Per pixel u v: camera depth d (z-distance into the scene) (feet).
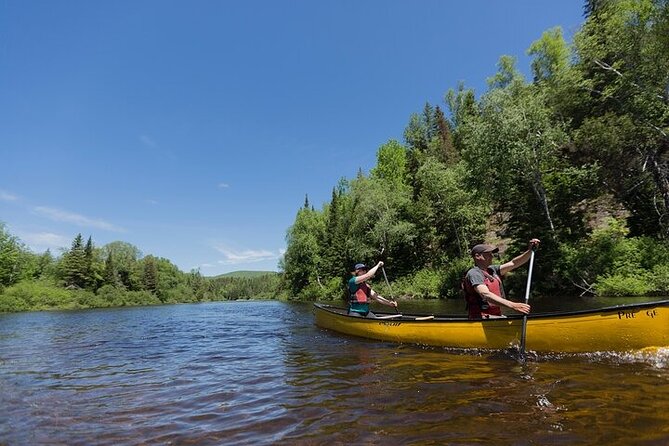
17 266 189.47
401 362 18.45
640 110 64.64
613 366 15.34
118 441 10.37
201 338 33.14
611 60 70.69
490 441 9.11
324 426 10.69
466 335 20.16
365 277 30.40
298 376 16.98
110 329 46.73
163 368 20.56
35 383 17.90
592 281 57.62
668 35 60.34
